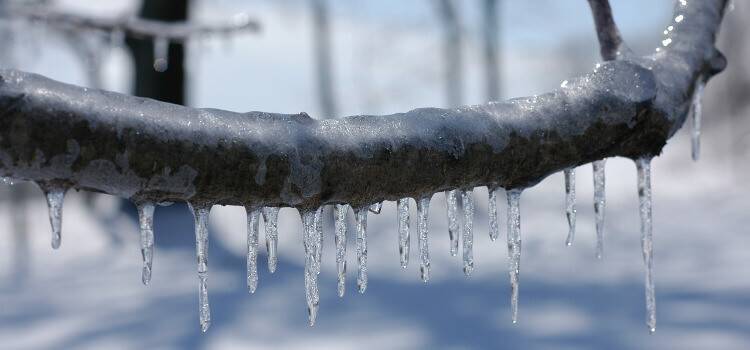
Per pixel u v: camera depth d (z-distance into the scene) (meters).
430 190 0.90
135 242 12.10
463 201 1.42
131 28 3.97
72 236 12.55
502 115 0.92
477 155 0.89
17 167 0.69
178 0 13.45
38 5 3.95
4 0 3.89
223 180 0.78
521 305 7.35
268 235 1.24
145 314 7.45
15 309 8.08
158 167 0.74
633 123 0.95
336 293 8.05
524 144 0.91
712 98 32.50
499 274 9.04
